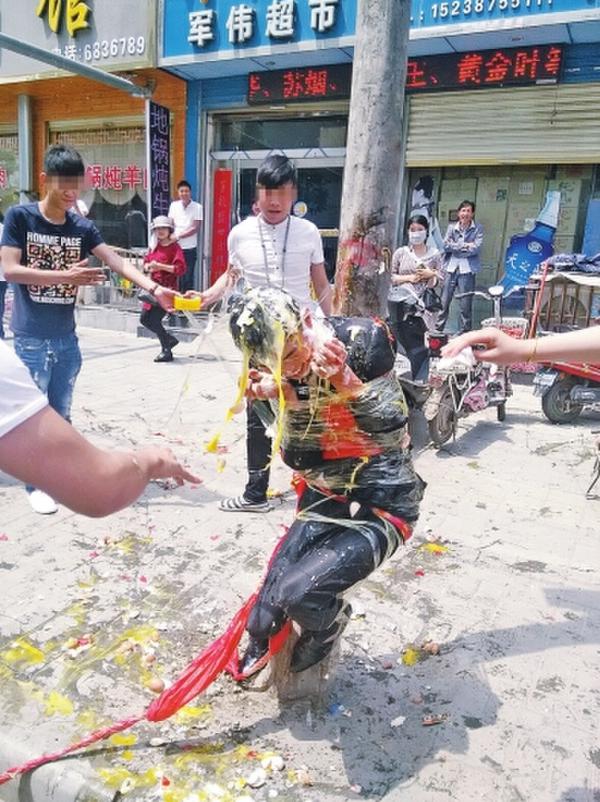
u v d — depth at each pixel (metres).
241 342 1.95
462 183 9.11
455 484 4.71
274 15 8.68
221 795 2.12
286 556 2.28
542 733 2.40
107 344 9.24
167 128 10.42
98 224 12.26
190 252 10.27
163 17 9.50
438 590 3.30
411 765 2.24
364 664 2.74
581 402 6.00
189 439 5.33
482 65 8.27
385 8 3.31
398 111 3.46
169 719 2.41
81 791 2.13
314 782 2.17
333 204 10.20
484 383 5.70
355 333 2.12
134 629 2.90
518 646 2.88
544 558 3.68
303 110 9.95
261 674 2.59
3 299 6.95
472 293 6.25
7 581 3.23
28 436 1.20
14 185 13.02
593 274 6.24
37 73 10.85
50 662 2.68
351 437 2.17
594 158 8.05
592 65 7.84
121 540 3.68
